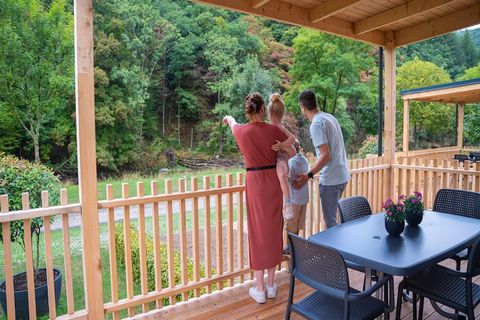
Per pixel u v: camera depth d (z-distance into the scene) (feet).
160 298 8.49
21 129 45.47
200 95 62.90
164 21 59.62
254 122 8.22
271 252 8.59
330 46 56.59
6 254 6.73
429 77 64.54
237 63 60.59
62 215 7.28
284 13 11.28
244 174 9.93
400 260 5.28
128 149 55.36
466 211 8.56
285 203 8.55
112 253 7.82
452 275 6.60
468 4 11.66
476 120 50.67
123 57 55.01
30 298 7.04
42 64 42.11
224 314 8.34
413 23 13.44
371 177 14.20
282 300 9.00
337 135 9.37
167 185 8.45
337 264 5.19
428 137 68.39
